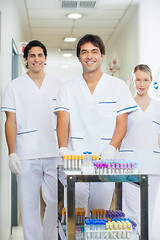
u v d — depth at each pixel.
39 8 4.34
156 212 3.35
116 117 2.37
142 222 1.77
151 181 2.69
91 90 2.37
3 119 3.02
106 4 4.21
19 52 3.90
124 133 2.34
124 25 5.04
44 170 2.77
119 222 1.85
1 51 2.82
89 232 1.81
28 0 4.05
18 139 2.72
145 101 2.71
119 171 1.83
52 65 8.11
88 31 5.41
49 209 2.84
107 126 2.36
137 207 2.68
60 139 2.26
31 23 4.96
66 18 4.75
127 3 4.20
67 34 5.59
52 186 2.79
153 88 3.68
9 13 3.29
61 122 2.31
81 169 1.82
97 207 2.40
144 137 2.68
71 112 2.36
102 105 2.35
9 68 3.30
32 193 2.71
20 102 2.72
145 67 2.69
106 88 2.37
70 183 1.73
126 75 4.89
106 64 6.59
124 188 2.74
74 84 2.38
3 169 2.99
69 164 1.94
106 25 5.08
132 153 2.69
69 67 8.34
